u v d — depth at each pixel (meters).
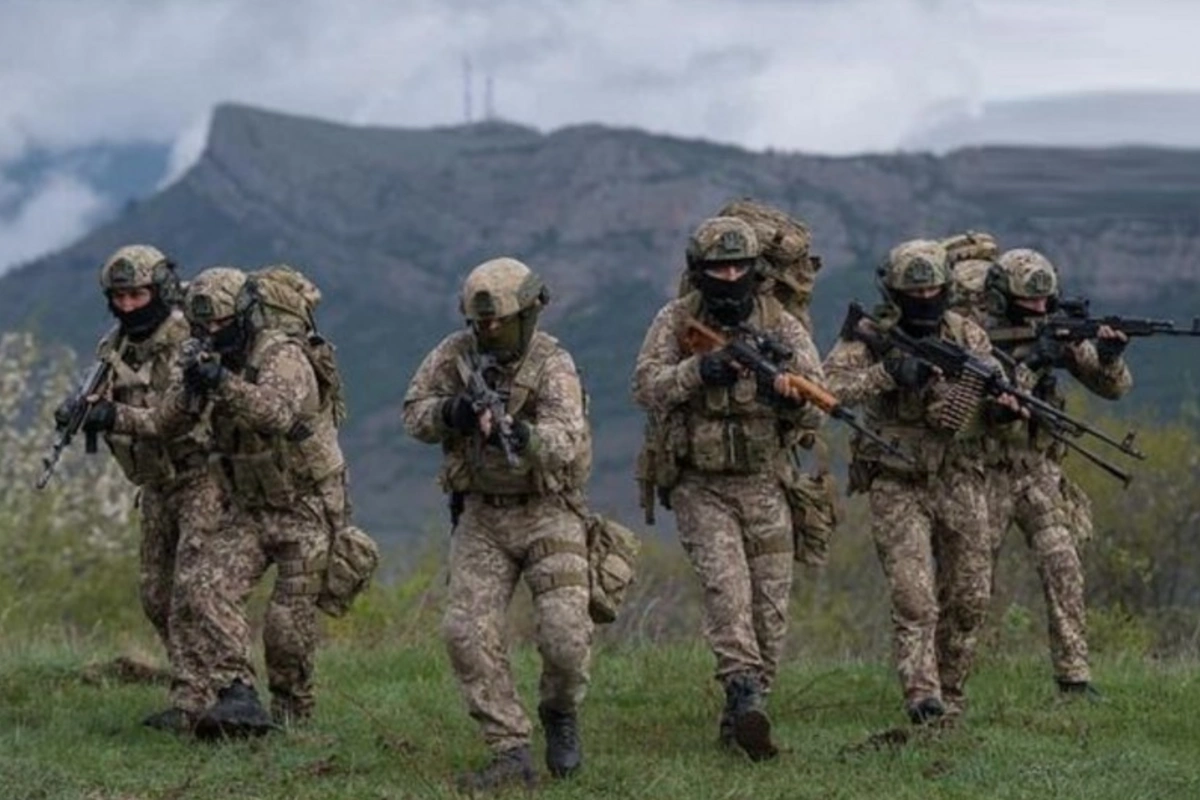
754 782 18.59
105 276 20.58
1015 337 23.25
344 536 20.73
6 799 17.86
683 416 19.84
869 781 18.72
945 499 21.36
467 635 18.25
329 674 25.31
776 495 20.06
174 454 20.61
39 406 55.22
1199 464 47.94
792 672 25.44
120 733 20.91
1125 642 32.09
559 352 18.36
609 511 29.05
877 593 47.44
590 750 20.20
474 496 18.39
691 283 19.98
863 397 20.95
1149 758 19.78
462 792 18.00
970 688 24.06
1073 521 23.25
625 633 29.72
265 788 18.41
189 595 20.42
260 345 20.06
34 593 48.31
